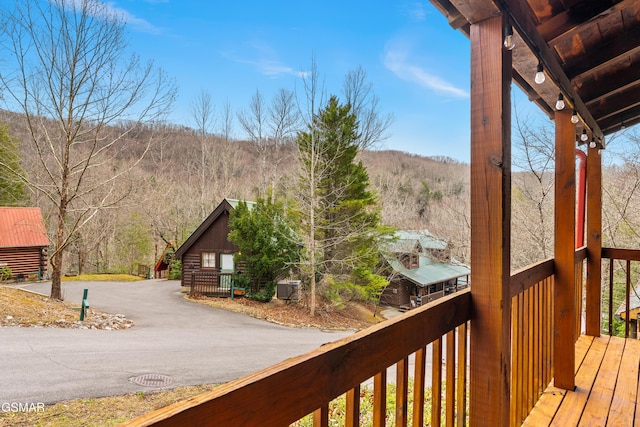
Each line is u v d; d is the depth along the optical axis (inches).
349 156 520.1
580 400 96.3
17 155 631.8
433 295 717.9
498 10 55.7
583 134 116.0
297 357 33.3
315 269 515.2
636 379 109.3
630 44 90.7
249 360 260.2
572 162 103.9
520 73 81.3
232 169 1161.4
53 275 423.5
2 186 726.5
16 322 302.5
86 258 902.4
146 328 350.3
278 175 837.8
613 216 374.3
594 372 114.3
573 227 103.7
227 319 424.8
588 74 106.1
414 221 962.1
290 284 540.1
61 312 358.0
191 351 275.4
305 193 519.2
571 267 103.9
